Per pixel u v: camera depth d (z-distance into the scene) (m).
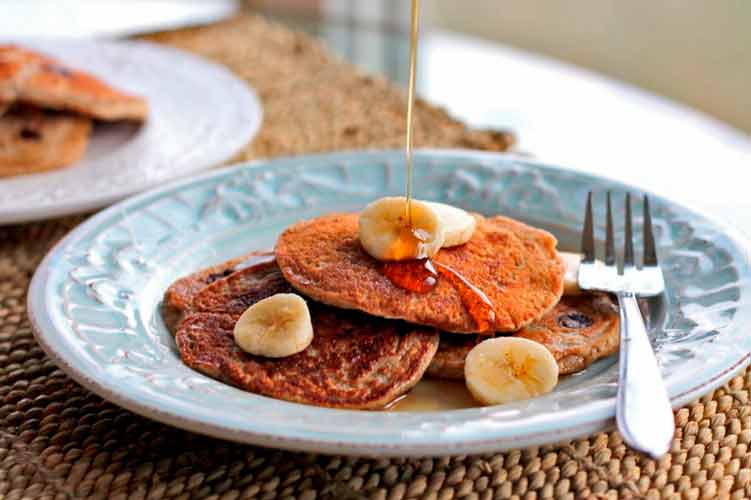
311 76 0.88
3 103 0.76
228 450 0.51
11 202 0.65
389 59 1.01
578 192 0.64
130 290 0.57
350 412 0.49
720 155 0.78
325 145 0.76
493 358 0.52
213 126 0.76
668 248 0.60
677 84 1.36
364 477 0.50
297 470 0.50
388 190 0.66
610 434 0.52
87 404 0.54
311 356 0.53
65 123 0.76
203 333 0.54
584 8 1.44
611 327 0.56
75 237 0.60
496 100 0.88
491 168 0.66
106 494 0.49
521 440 0.47
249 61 0.92
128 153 0.72
